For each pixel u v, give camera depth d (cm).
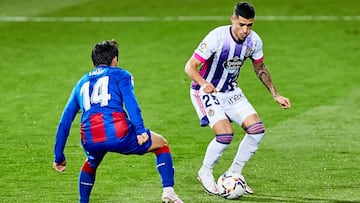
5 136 3231
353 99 3834
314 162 2844
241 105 2502
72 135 3241
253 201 2408
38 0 6675
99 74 2231
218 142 2439
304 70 4428
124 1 6631
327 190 2512
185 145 3102
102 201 2412
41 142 3147
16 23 5822
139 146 2214
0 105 3744
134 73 4366
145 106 3719
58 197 2461
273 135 3234
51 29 5616
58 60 4694
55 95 3928
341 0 6544
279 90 4016
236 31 2409
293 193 2486
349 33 5397
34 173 2731
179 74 4338
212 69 2475
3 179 2659
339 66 4519
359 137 3189
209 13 6100
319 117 3516
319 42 5144
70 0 6669
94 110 2194
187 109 3672
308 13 6075
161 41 5203
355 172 2714
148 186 2567
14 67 4528
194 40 5222
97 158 2245
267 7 6325
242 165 2502
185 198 2444
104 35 5412
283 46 5031
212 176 2462
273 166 2802
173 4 6481
